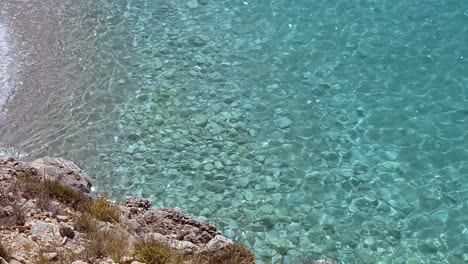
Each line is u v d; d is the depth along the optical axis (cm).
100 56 2358
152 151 2014
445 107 2194
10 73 2244
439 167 1992
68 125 2077
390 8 2588
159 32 2478
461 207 1873
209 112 2152
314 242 1764
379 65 2352
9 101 2136
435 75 2311
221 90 2241
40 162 1493
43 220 1184
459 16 2547
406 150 2044
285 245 1748
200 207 1842
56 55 2350
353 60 2369
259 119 2136
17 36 2419
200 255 1216
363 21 2530
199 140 2055
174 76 2289
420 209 1867
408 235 1795
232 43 2434
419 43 2438
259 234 1777
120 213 1350
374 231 1802
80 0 2609
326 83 2277
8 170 1376
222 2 2612
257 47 2419
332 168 1983
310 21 2531
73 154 1980
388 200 1889
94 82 2247
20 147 1973
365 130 2109
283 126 2114
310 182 1936
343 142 2067
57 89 2205
